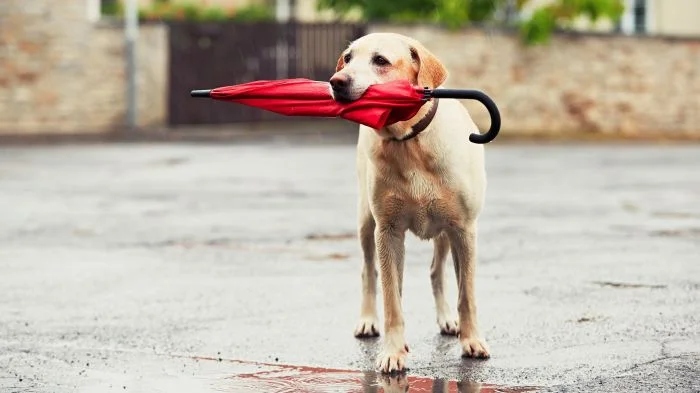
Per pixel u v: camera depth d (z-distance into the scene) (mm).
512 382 6188
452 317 7598
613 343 7090
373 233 7398
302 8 37125
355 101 6180
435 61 6523
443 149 6508
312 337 7383
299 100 6297
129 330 7582
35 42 26859
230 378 6324
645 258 10344
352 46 6453
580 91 30125
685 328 7484
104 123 27516
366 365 6645
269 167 19453
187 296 8727
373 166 6609
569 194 15844
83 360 6754
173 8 32750
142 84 27656
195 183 16969
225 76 28141
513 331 7473
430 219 6703
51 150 22984
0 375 6387
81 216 13352
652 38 30797
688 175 18953
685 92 31469
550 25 29344
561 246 11062
